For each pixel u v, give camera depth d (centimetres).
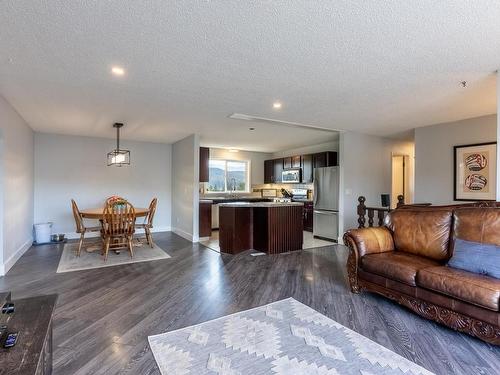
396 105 377
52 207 589
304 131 559
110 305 275
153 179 700
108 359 189
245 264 421
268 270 392
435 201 488
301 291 315
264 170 909
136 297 295
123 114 427
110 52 231
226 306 274
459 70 267
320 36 208
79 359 189
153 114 427
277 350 200
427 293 241
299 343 209
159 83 299
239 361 187
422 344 210
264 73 274
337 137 629
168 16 183
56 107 388
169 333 223
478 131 436
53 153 589
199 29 198
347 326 236
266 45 221
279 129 539
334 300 290
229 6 173
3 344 124
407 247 318
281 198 822
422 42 216
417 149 517
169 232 696
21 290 312
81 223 480
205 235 616
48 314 153
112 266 405
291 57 240
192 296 298
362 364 185
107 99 353
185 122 480
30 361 113
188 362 186
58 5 171
